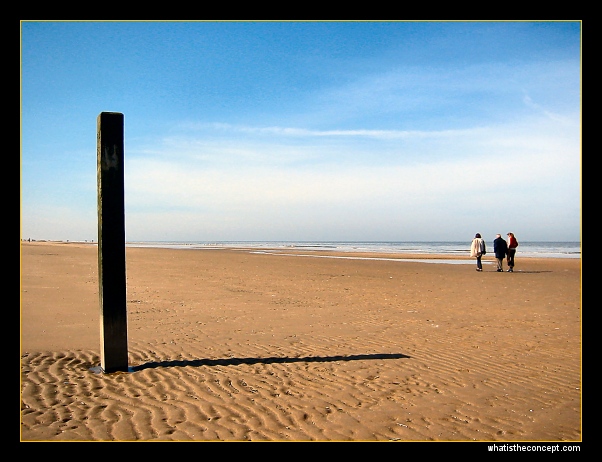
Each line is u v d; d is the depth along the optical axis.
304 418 4.98
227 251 53.31
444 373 6.61
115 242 6.55
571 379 6.36
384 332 9.27
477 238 24.64
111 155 6.50
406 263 31.25
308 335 8.97
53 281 16.80
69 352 7.46
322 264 29.58
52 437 4.43
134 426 4.70
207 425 4.76
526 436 4.60
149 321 10.17
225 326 9.73
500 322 10.33
